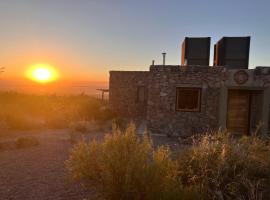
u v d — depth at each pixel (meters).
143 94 18.34
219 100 10.29
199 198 3.33
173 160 4.80
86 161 4.45
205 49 11.95
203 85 10.34
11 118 11.02
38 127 11.29
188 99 10.56
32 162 6.03
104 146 4.27
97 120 14.09
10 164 5.86
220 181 3.93
